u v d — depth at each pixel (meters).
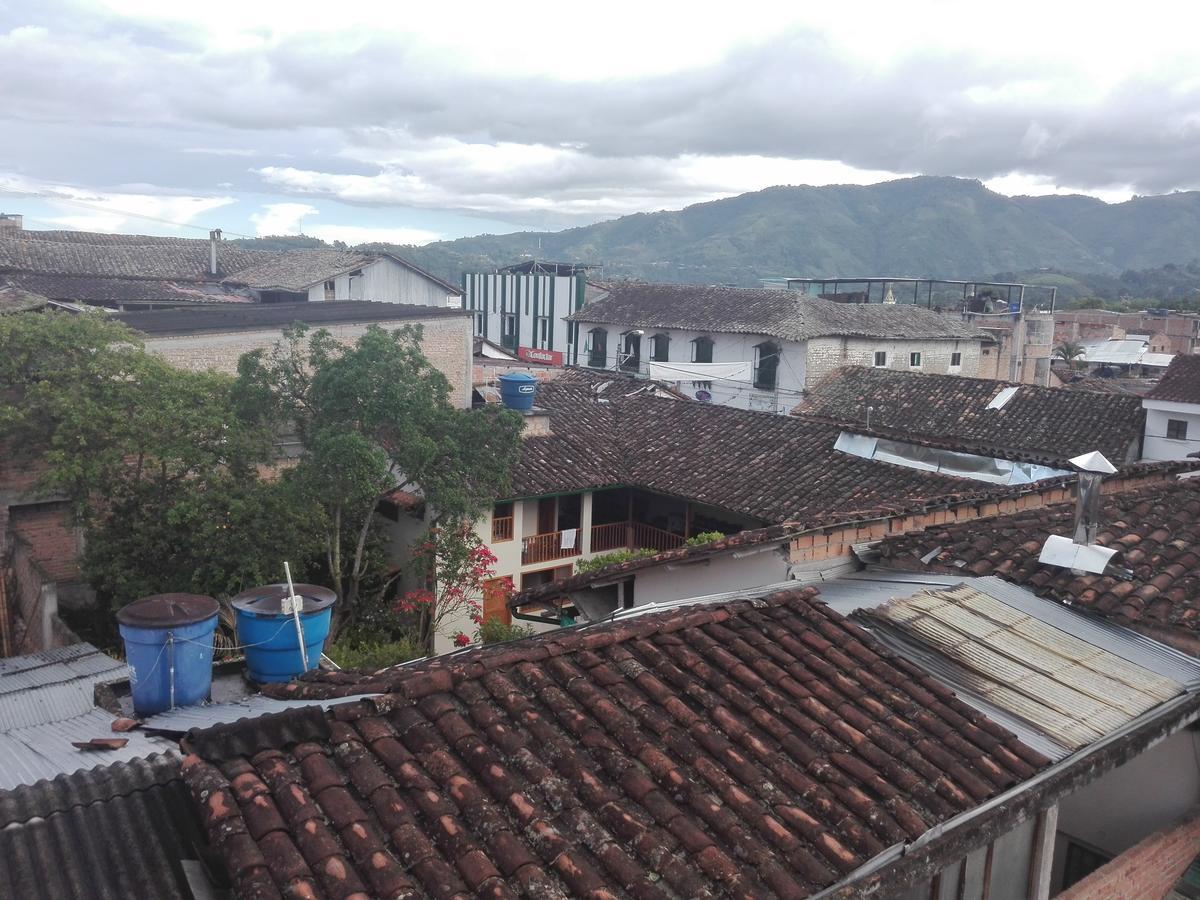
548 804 4.74
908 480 20.03
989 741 5.77
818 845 4.68
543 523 22.36
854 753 5.52
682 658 6.24
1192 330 71.38
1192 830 6.93
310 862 4.11
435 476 15.52
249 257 41.84
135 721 6.14
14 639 16.39
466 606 18.88
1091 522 8.34
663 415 25.58
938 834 4.94
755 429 23.83
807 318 37.19
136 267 37.41
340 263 37.81
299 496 14.46
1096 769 5.75
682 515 23.22
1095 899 6.38
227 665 8.55
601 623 7.85
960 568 8.55
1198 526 8.95
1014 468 19.95
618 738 5.30
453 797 4.67
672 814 4.71
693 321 40.16
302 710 5.06
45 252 36.09
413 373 15.68
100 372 14.18
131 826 4.50
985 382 29.92
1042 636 7.30
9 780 5.13
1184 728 7.13
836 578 9.10
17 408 14.08
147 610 6.93
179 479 14.52
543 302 49.88
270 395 15.23
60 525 16.27
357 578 16.83
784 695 6.04
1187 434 25.16
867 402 30.67
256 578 13.90
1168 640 7.39
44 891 4.04
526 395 22.92
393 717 5.27
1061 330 74.56
